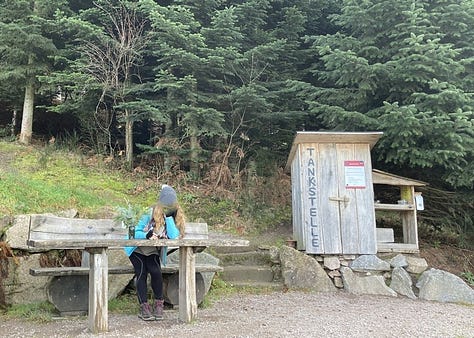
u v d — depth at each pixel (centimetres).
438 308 598
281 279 710
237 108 1079
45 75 1160
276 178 1130
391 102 890
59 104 1231
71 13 1206
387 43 918
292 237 857
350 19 905
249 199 1055
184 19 1033
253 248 804
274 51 1081
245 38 1141
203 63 1023
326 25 1259
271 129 1204
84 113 1175
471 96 829
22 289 525
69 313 492
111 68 1120
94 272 429
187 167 1162
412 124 767
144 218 494
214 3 1118
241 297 618
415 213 788
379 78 864
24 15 1170
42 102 1307
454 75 841
